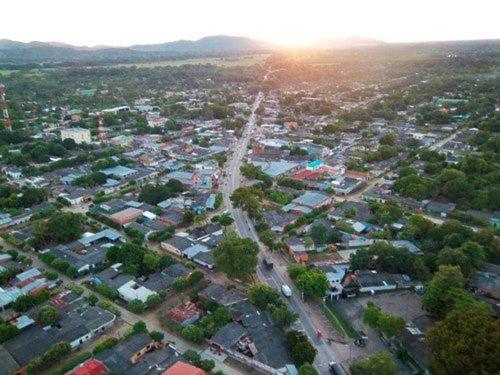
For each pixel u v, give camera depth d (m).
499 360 79.12
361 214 175.12
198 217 174.12
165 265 138.00
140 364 95.19
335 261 142.75
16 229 170.00
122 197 199.62
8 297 120.81
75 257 143.75
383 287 128.38
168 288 127.69
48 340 103.56
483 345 81.81
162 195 193.38
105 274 133.62
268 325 110.31
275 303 117.31
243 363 99.50
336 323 114.31
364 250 139.75
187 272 134.88
